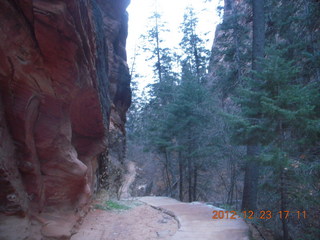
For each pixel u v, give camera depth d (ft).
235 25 45.47
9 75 9.59
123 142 49.21
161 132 52.65
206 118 42.60
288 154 16.62
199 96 44.98
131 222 19.60
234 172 33.83
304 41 28.99
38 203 11.64
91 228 16.58
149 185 57.93
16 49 9.53
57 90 12.01
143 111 85.25
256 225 20.86
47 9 9.40
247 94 18.49
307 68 26.27
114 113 45.55
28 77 10.37
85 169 14.46
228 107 39.70
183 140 45.50
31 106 10.92
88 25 13.88
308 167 16.01
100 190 26.45
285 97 15.69
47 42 10.27
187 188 53.21
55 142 12.48
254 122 18.89
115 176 34.06
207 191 45.57
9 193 9.70
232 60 46.37
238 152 31.65
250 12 44.88
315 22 27.81
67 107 13.28
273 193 21.07
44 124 11.94
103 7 41.88
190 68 75.87
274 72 16.76
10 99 10.01
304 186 16.70
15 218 9.85
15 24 9.21
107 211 21.97
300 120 15.66
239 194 39.29
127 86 51.29
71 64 11.64
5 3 8.70
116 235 16.14
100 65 21.94
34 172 11.27
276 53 17.93
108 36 43.04
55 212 12.91
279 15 34.12
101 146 22.50
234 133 19.27
